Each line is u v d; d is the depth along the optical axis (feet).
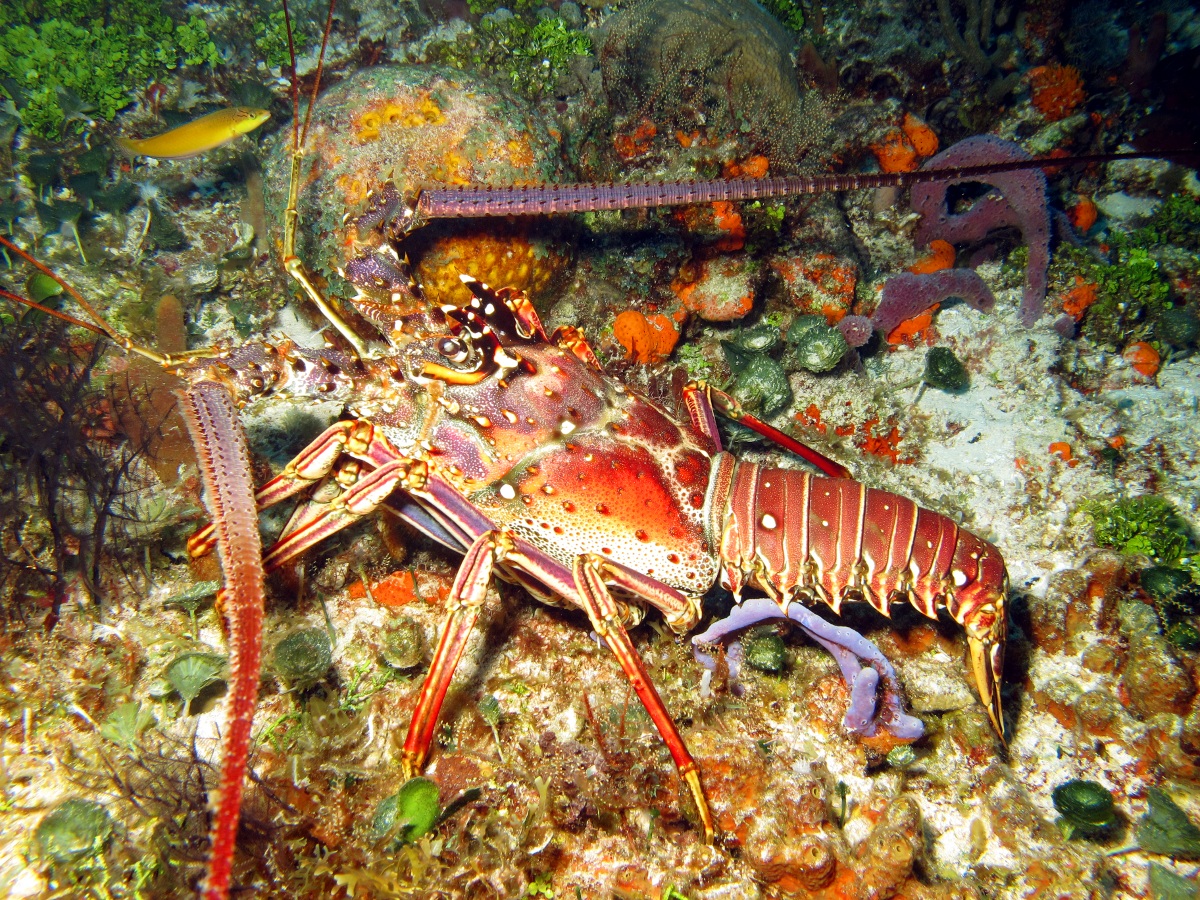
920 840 1.03
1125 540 1.40
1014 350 1.72
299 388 1.07
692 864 1.00
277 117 1.96
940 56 1.96
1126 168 2.16
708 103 1.63
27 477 1.18
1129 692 1.19
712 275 1.57
